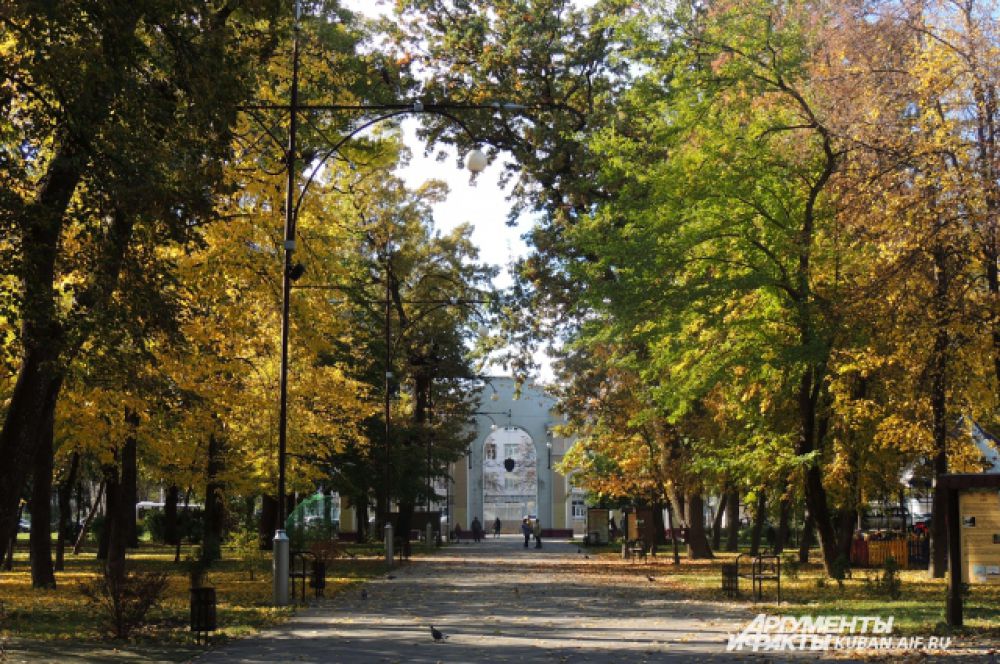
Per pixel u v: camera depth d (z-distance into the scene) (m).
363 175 30.70
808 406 29.02
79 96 14.63
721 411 35.41
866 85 22.31
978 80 21.42
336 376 37.31
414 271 57.69
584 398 48.84
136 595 16.11
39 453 27.05
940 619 17.94
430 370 59.59
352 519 90.00
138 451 34.94
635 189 29.36
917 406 25.42
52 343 15.77
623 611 20.98
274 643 15.69
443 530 83.12
